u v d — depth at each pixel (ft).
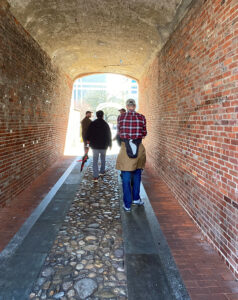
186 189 13.14
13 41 14.28
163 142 19.52
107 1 15.10
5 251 9.24
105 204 14.40
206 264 8.55
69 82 34.99
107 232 10.96
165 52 18.75
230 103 8.16
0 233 10.68
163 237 10.43
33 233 10.70
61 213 12.99
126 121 12.94
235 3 7.85
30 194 16.02
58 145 29.68
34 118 18.81
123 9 16.05
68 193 16.31
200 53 10.98
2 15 12.71
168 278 7.80
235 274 7.85
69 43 22.45
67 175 21.24
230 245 8.18
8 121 13.78
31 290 7.23
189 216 12.57
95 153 18.92
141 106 35.50
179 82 14.61
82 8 15.93
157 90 22.38
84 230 11.11
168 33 17.02
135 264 8.54
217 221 9.19
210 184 9.84
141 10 15.71
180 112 14.38
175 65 15.61
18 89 15.23
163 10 14.64
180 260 8.79
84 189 17.25
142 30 18.94
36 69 19.01
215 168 9.36
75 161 28.48
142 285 7.49
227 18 8.38
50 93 23.90
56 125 27.66
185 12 13.29
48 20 16.98
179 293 7.14
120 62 29.86
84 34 20.66
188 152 12.80
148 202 14.73
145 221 12.07
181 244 9.90
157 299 6.94
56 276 7.87
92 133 18.83
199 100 11.10
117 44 23.20
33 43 18.04
